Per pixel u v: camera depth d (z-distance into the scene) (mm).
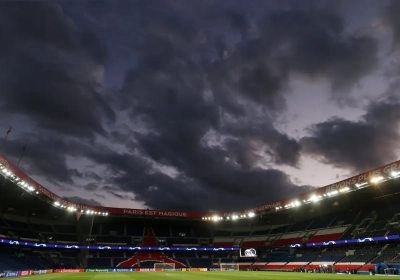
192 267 89312
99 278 39562
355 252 65875
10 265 56719
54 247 76188
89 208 81938
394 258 54094
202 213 94500
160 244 93250
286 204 79125
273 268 81125
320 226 82062
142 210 90062
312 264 71312
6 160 46875
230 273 58000
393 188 62875
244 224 103625
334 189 64750
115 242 89062
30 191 60219
